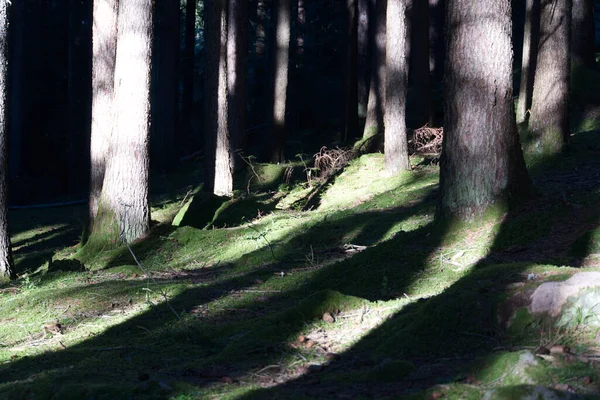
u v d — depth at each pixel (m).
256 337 5.92
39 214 24.45
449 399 3.83
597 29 33.72
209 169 19.28
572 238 8.19
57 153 34.50
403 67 17.83
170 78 28.73
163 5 28.89
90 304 8.73
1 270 12.63
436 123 26.30
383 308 6.54
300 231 12.77
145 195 13.67
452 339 5.21
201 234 13.48
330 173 20.64
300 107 34.94
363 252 8.92
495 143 9.16
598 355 4.34
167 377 5.13
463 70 9.19
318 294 6.62
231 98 23.95
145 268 11.91
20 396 4.73
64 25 36.50
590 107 18.80
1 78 12.58
